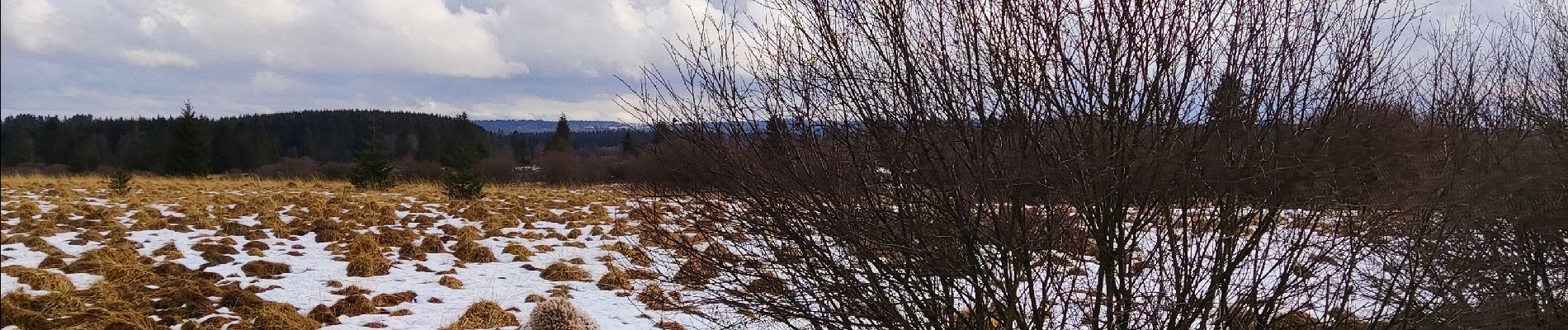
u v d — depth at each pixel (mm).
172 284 6773
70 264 7406
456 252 8914
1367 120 3480
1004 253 3494
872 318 3654
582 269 8062
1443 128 3867
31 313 5422
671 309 5168
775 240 3729
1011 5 3371
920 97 3430
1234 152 3438
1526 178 4340
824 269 3654
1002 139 3436
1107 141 3439
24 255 7980
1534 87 5465
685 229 4141
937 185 3492
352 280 7395
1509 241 4387
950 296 3641
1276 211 3516
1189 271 3566
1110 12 3363
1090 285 3654
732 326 4352
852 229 3525
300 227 10312
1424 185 3633
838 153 3561
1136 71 3381
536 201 15453
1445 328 3729
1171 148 3393
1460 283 3752
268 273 7543
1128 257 3547
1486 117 4488
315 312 6086
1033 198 3512
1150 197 3543
